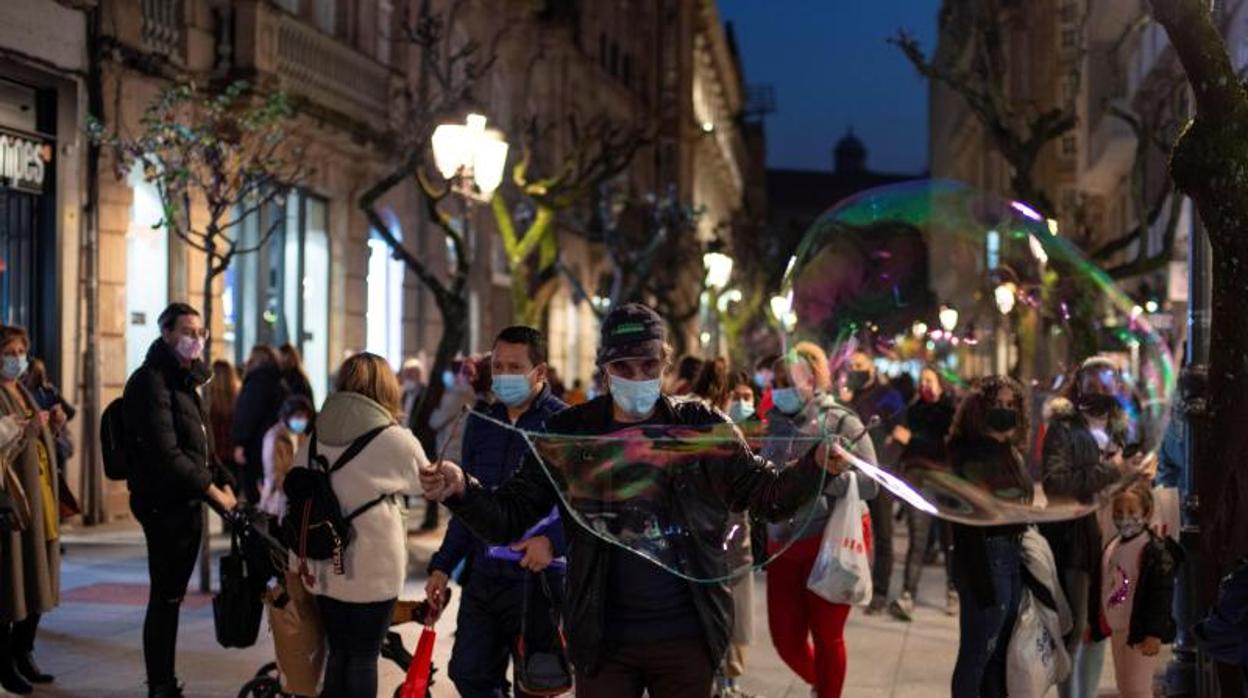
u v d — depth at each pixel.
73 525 18.05
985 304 8.01
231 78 20.69
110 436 8.36
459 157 14.52
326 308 25.25
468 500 5.29
